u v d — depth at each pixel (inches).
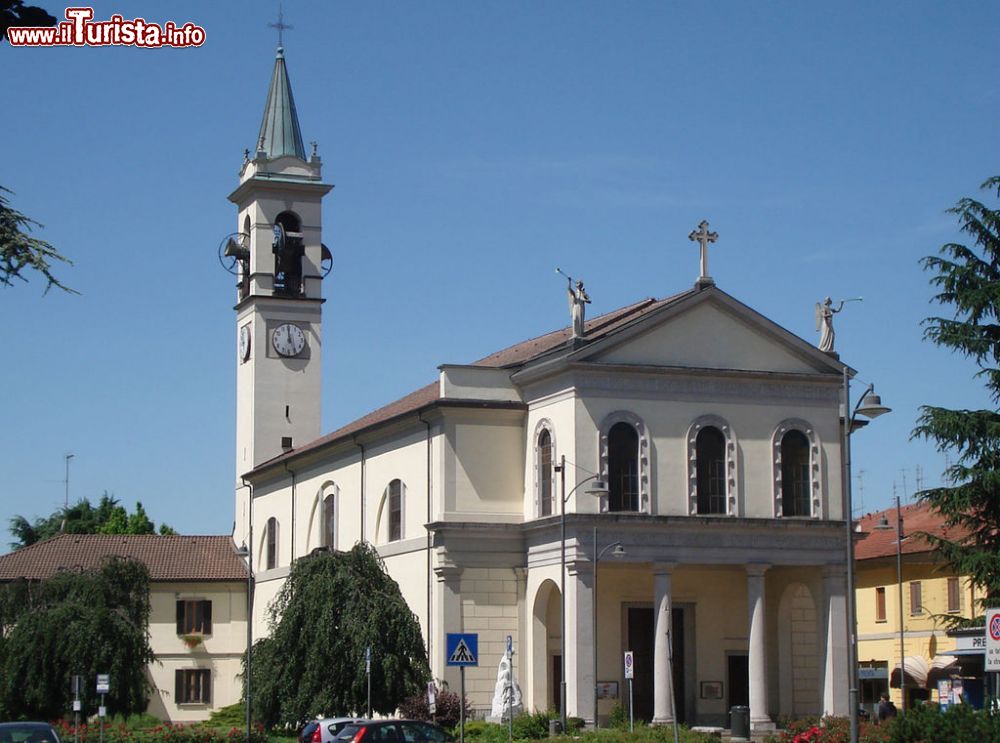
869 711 2632.9
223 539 3543.3
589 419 2273.6
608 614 2367.1
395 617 2271.2
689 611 2417.6
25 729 1488.7
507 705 2256.4
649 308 2465.6
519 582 2370.8
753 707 2260.1
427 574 2412.6
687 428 2319.1
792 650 2444.6
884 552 2942.9
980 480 2128.4
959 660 1930.4
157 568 3388.3
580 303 2320.4
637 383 2304.4
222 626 3358.8
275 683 2268.7
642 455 2290.8
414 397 2982.3
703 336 2346.2
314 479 2997.0
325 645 2240.4
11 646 2596.0
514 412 2423.7
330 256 3513.8
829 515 2370.8
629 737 1781.5
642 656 2381.9
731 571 2439.7
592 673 2183.8
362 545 2364.7
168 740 2071.9
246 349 3486.7
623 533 2241.6
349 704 2231.8
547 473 2354.8
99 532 5044.3
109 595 2728.8
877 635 2967.5
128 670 2628.0
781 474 2362.2
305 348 3464.6
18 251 767.1
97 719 2598.4
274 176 3472.0
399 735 1637.6
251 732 2182.6
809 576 2369.6
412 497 2511.1
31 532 5014.8
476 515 2381.9
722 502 2335.1
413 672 2258.9
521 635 2356.1
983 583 2096.5
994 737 1153.4
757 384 2365.9
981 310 2194.9
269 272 3462.1
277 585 3186.5
